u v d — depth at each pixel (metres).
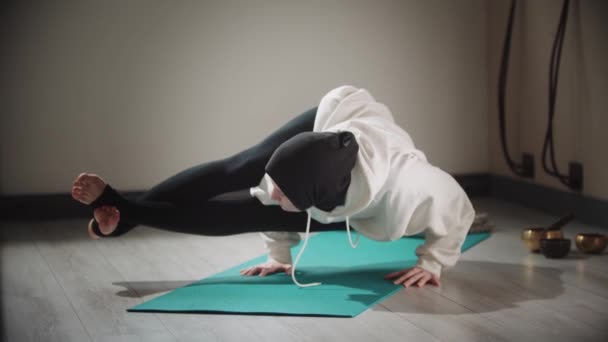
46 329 2.44
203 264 3.31
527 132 4.63
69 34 4.46
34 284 3.02
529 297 2.69
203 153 4.71
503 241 3.66
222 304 2.62
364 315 2.50
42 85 4.46
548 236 3.38
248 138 4.76
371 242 3.64
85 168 4.56
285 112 4.79
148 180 4.65
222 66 4.67
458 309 2.55
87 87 4.52
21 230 4.20
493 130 5.07
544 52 4.38
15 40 4.40
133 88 4.57
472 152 5.12
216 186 2.80
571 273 3.03
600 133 3.91
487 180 5.12
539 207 4.53
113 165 4.60
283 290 2.79
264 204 2.80
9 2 4.38
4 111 4.43
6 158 4.46
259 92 4.74
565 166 4.24
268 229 2.83
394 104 4.97
